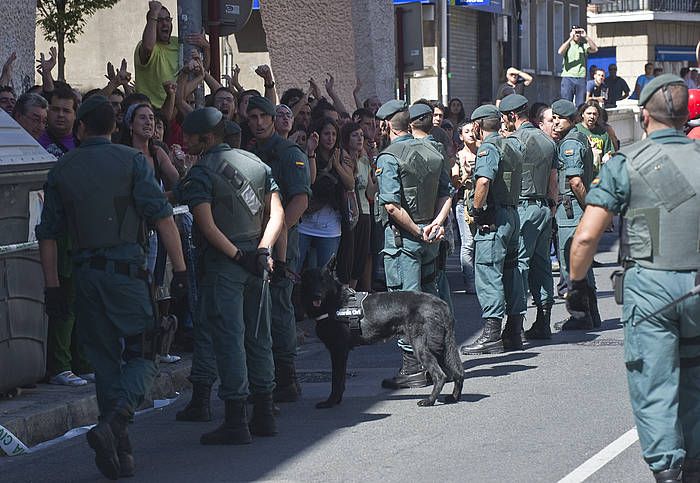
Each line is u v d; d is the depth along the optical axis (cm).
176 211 1415
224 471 1048
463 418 1222
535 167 1691
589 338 1720
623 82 5044
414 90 4388
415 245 1432
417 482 987
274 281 1292
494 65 5056
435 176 1434
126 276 1022
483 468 1023
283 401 1348
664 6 7006
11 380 1270
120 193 1024
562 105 1808
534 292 1722
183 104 1725
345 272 1767
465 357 1599
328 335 1299
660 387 845
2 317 1257
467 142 2166
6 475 1073
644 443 848
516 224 1623
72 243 1036
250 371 1173
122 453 1031
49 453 1157
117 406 998
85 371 1406
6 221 1270
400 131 1440
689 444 862
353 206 1747
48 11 3159
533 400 1293
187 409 1273
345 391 1399
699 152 849
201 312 1137
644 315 845
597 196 855
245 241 1141
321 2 3036
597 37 7212
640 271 848
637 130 4525
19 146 1310
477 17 4956
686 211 839
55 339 1363
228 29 1925
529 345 1680
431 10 4294
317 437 1165
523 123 1730
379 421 1227
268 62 3578
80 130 1327
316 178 1702
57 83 1470
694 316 840
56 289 1050
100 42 3550
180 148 1549
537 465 1027
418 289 1441
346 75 3047
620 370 1451
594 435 1125
